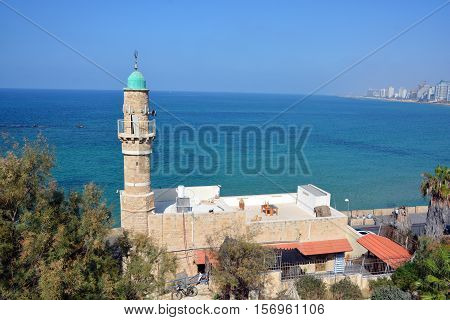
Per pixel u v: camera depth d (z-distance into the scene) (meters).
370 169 122.62
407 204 87.19
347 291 32.56
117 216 66.38
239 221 38.75
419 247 36.00
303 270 38.84
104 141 149.12
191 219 37.94
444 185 39.91
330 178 109.81
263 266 32.16
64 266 25.20
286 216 43.94
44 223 25.91
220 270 32.03
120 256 32.69
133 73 35.62
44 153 28.42
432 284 27.44
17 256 24.77
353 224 57.41
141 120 35.91
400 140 186.00
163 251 31.30
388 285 31.70
